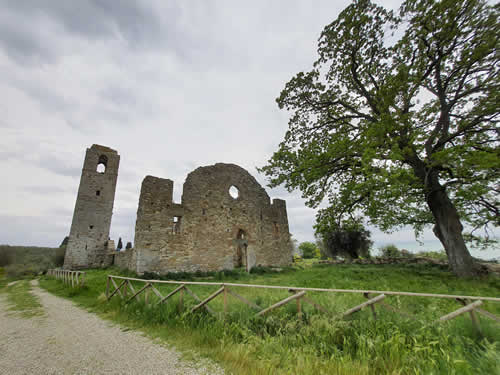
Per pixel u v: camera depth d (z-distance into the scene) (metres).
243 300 4.37
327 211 10.20
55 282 13.71
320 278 10.12
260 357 2.95
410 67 8.42
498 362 2.21
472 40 7.59
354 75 10.82
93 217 24.72
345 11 10.00
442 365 2.35
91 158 26.23
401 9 8.99
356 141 8.92
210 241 15.30
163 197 14.18
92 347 3.69
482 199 8.64
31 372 2.88
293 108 12.88
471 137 8.66
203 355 3.20
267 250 18.42
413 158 9.23
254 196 19.02
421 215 11.55
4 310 7.08
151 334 4.24
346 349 2.90
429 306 3.62
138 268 12.34
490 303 4.24
